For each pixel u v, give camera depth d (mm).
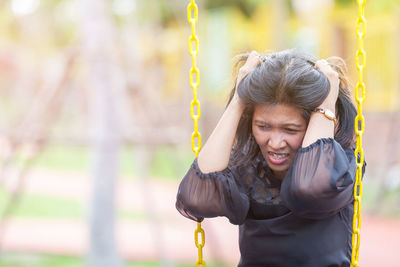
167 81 22094
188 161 15945
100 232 6207
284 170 2303
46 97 7246
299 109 2182
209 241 7809
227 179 2250
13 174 12016
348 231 2400
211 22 19688
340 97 2406
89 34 6387
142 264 7625
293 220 2291
